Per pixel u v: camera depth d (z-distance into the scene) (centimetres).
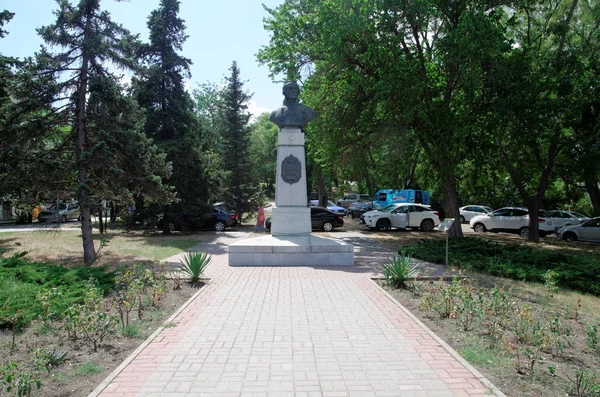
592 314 731
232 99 2791
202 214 2275
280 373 441
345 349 512
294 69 1966
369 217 2536
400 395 395
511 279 1017
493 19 1596
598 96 1728
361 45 1673
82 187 1182
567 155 1931
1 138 1161
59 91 1238
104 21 1310
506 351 505
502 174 2503
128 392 397
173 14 2214
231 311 678
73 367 463
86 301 582
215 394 394
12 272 780
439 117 1576
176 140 2116
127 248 1577
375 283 904
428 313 679
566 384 431
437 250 1361
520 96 1605
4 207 1279
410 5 1538
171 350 507
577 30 1980
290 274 1012
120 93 1305
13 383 380
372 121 1755
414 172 3419
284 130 1284
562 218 2514
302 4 1927
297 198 1275
